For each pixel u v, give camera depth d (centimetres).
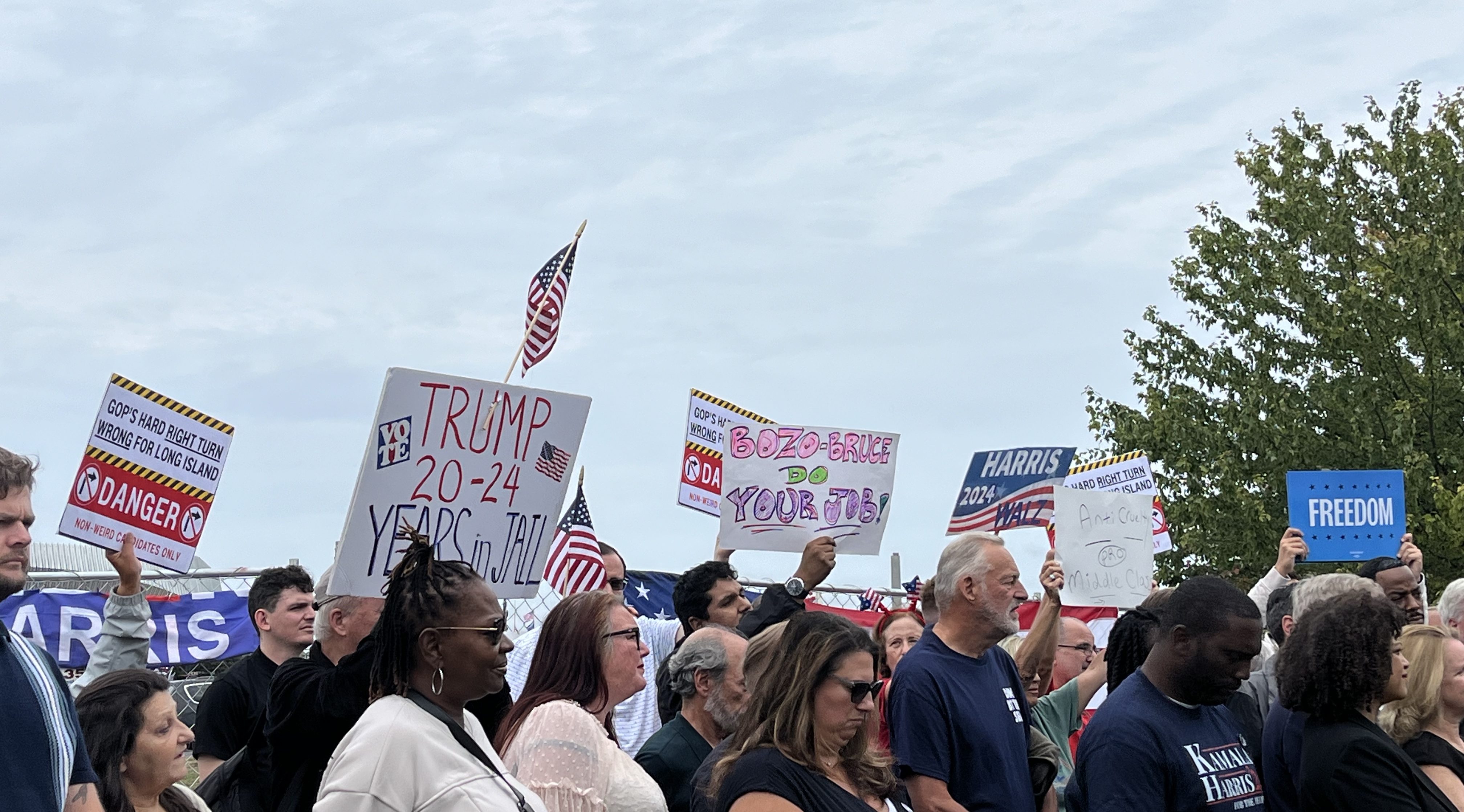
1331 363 2177
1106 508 818
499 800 370
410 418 506
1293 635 513
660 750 542
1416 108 2284
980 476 915
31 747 340
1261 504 1995
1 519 349
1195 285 2239
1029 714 566
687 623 702
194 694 877
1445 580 1984
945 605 542
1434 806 494
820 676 412
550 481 545
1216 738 507
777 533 817
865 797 424
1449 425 2111
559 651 475
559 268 666
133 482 707
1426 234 2147
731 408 1016
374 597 495
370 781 362
